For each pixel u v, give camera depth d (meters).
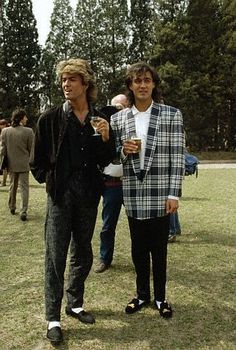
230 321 3.37
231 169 18.77
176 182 3.23
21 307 3.65
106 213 4.46
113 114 3.54
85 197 3.10
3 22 36.09
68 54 36.16
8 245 5.60
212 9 33.22
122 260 4.90
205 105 32.72
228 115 34.94
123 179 3.37
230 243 5.61
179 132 3.24
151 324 3.30
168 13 33.47
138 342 3.04
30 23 36.59
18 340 3.09
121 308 3.59
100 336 3.12
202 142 34.16
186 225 6.65
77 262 3.35
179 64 32.25
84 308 3.59
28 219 7.20
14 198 7.52
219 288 4.04
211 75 32.91
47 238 3.15
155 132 3.22
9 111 35.88
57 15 35.84
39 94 37.47
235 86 32.75
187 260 4.89
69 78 2.94
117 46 35.62
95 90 3.10
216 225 6.63
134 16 35.94
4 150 7.05
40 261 4.91
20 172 7.01
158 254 3.38
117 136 3.37
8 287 4.11
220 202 8.78
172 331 3.20
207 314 3.49
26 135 6.95
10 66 36.38
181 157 3.25
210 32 33.00
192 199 9.20
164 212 3.27
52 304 3.11
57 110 3.05
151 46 34.34
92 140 3.04
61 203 3.04
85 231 3.21
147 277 3.56
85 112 3.08
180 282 4.20
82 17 35.59
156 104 3.30
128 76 3.24
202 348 2.96
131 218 3.36
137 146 3.07
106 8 35.09
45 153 3.10
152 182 3.24
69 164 3.03
